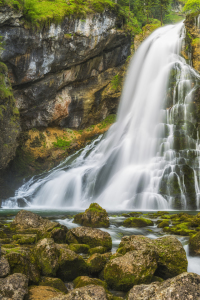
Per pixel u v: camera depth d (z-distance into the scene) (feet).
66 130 125.49
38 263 22.04
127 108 127.13
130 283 20.40
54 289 18.94
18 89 103.19
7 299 15.83
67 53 105.09
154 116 109.50
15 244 28.17
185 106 100.01
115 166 90.79
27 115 111.75
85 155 113.19
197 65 122.52
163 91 112.57
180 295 15.19
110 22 114.52
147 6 153.99
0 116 75.46
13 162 98.73
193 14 129.80
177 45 125.08
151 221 43.19
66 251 23.44
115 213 58.54
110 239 30.35
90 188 84.58
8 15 82.84
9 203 81.00
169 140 87.45
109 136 117.91
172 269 22.53
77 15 101.76
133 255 21.83
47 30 94.53
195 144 85.66
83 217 41.96
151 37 135.23
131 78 130.52
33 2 96.78
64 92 119.24
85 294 16.12
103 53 123.13
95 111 130.31
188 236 34.14
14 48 90.02
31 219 38.63
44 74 104.12
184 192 72.02
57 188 88.63
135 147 96.07
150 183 75.05
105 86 130.21
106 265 21.98
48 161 112.78
